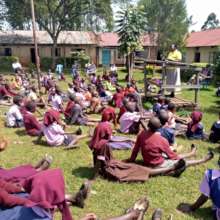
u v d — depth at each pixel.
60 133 8.45
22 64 40.56
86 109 13.29
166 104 11.96
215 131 9.27
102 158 6.16
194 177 6.61
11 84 19.78
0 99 15.44
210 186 4.88
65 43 40.69
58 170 3.67
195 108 14.54
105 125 6.48
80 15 37.81
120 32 25.75
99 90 16.48
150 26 42.16
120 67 41.47
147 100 15.35
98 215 5.01
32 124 9.36
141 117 9.88
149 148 6.50
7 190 3.67
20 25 40.41
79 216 4.95
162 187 6.06
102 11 37.22
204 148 8.75
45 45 40.50
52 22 37.03
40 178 3.55
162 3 41.69
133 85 16.83
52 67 37.28
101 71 36.00
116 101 14.05
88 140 9.00
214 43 35.62
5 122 10.70
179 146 8.46
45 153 7.87
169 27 41.88
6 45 39.78
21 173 4.32
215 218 4.99
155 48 42.50
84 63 38.19
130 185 6.08
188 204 5.45
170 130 8.07
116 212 5.13
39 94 16.48
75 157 7.63
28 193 3.69
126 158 7.58
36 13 36.34
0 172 4.32
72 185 6.02
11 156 7.61
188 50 41.34
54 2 36.28
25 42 39.62
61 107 12.78
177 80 16.06
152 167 6.54
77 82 17.89
